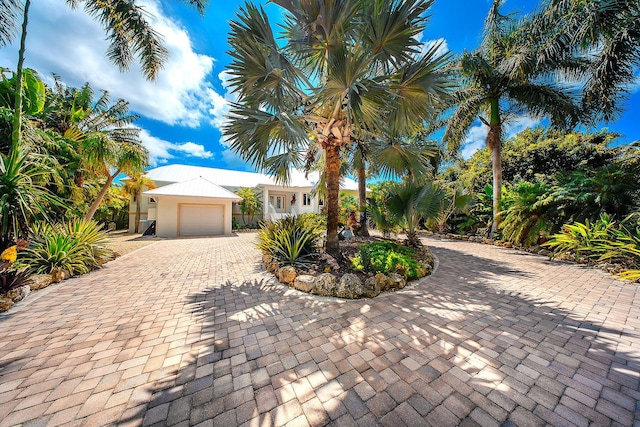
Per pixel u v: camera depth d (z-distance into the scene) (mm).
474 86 9594
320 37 4703
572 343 2525
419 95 4602
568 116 8438
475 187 13812
